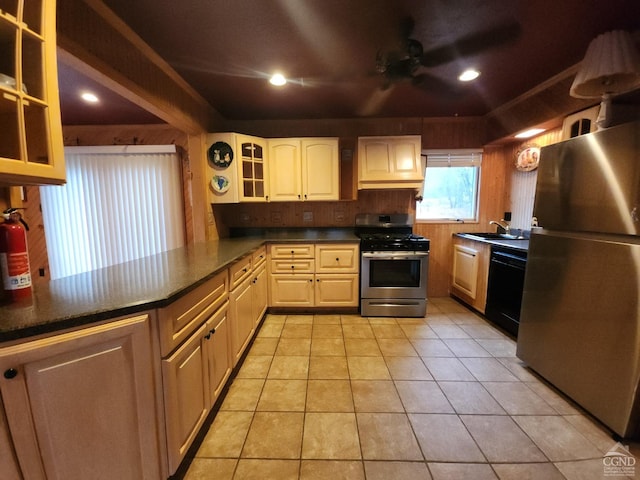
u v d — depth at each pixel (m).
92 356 1.02
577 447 1.49
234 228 3.71
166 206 3.61
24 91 1.00
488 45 1.90
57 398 0.96
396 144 3.31
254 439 1.56
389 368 2.21
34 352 0.90
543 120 2.58
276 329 2.92
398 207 3.70
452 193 3.75
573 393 1.77
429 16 1.58
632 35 1.75
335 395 1.91
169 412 1.20
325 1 1.46
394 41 1.83
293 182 3.31
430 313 3.29
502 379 2.07
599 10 1.55
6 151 0.99
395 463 1.41
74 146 3.56
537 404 1.81
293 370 2.20
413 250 3.12
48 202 3.56
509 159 3.54
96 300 1.13
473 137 3.59
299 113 3.31
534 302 2.08
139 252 3.65
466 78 2.38
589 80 1.77
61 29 1.26
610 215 1.53
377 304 3.21
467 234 3.59
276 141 3.28
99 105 2.85
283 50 1.93
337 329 2.91
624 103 1.99
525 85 2.55
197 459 1.44
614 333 1.51
